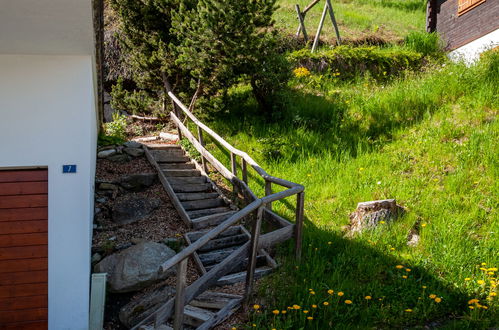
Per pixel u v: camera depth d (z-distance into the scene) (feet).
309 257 20.39
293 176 27.78
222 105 34.68
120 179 27.48
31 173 18.51
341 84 41.68
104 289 18.99
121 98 38.17
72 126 18.42
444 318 17.33
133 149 31.71
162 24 36.60
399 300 17.94
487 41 41.37
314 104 36.70
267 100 35.50
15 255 18.34
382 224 22.33
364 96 37.55
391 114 33.78
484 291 18.01
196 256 21.22
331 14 47.37
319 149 30.76
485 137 28.09
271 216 22.33
